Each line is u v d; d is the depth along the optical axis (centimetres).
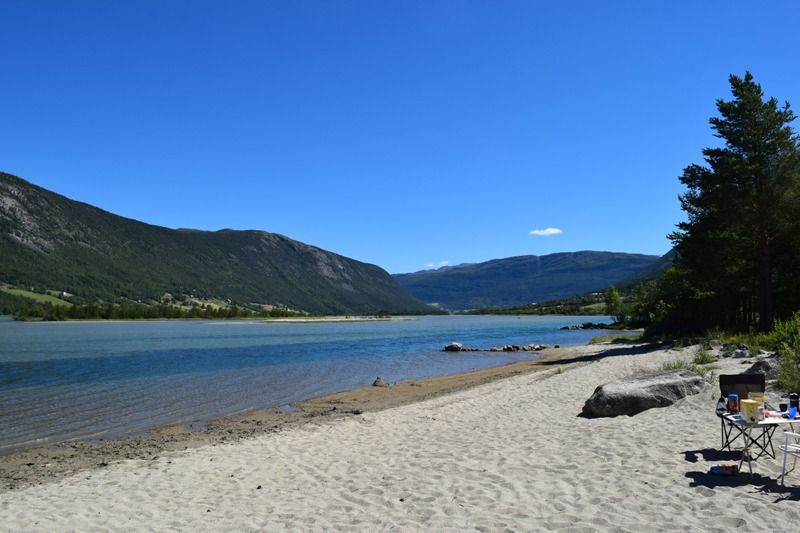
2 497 908
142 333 8288
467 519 647
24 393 2325
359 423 1469
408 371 3164
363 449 1108
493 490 747
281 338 6925
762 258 2925
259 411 1888
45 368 3331
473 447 1027
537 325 11475
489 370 3053
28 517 766
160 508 789
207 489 881
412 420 1433
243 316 19000
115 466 1102
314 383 2641
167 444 1370
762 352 1842
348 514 705
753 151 2945
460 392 2086
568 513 634
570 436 1035
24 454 1312
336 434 1317
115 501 837
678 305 3947
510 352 4484
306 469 973
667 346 3012
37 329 9619
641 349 3231
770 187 2884
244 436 1417
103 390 2408
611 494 684
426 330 9556
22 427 1655
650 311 5369
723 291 3316
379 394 2225
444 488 777
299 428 1472
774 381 1305
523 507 671
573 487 727
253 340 6450
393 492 782
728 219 2955
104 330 9362
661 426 1025
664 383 1231
